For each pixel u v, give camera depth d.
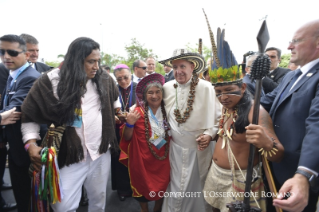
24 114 1.92
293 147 1.58
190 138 2.44
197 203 2.52
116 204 3.20
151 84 2.46
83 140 2.01
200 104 2.39
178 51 2.28
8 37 2.29
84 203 3.11
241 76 1.74
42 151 1.82
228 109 1.91
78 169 2.05
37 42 3.28
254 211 1.49
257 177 1.76
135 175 2.49
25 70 2.42
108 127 2.15
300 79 1.67
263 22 1.30
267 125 1.61
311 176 1.21
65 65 1.88
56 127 1.94
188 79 2.42
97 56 1.93
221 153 1.95
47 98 1.86
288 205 1.11
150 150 2.45
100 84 2.07
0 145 2.62
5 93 2.51
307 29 1.55
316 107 1.38
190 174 2.44
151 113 2.53
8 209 2.96
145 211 2.71
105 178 2.30
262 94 2.71
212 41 1.78
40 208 1.94
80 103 1.92
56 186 1.85
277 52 3.68
